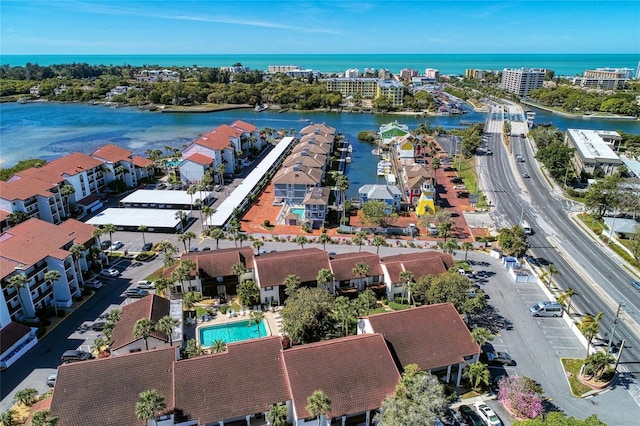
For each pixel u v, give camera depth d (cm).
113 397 6022
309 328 7638
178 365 6275
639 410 6500
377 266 9662
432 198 14112
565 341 8056
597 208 13475
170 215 13450
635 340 8150
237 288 9388
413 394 5706
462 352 6938
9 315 8075
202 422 5812
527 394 6366
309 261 9494
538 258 11262
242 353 6488
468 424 6222
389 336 6981
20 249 8700
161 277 9938
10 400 6712
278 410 5678
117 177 16400
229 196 15212
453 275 8531
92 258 10425
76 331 8388
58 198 13438
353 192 16575
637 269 10712
